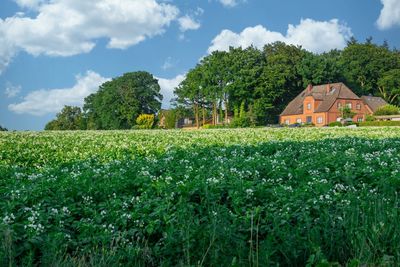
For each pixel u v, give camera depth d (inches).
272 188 301.0
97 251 202.1
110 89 4719.5
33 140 976.3
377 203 243.0
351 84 4992.6
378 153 505.0
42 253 203.0
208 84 4210.1
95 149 706.2
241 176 340.8
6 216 226.4
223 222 217.8
